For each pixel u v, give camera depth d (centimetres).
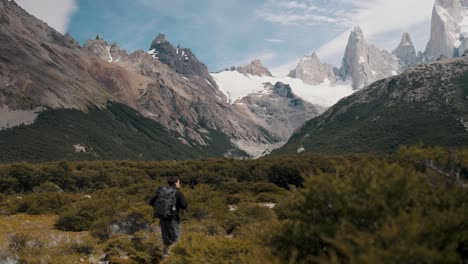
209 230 2303
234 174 9819
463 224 614
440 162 798
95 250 1800
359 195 684
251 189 7275
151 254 1489
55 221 3462
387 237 570
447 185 747
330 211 704
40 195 4697
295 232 711
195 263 1076
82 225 3114
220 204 3159
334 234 661
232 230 2495
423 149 835
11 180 9419
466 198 682
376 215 646
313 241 695
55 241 1905
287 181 9106
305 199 721
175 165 11506
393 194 669
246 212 2769
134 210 2502
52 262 1516
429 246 569
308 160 9956
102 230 2383
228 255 1098
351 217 661
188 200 3066
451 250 569
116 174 10581
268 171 9481
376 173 700
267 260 692
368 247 557
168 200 1344
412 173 701
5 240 2097
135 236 1717
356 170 724
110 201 3497
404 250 530
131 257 1480
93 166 12006
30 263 1509
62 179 9969
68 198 4672
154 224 2400
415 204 674
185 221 2673
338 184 704
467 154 773
